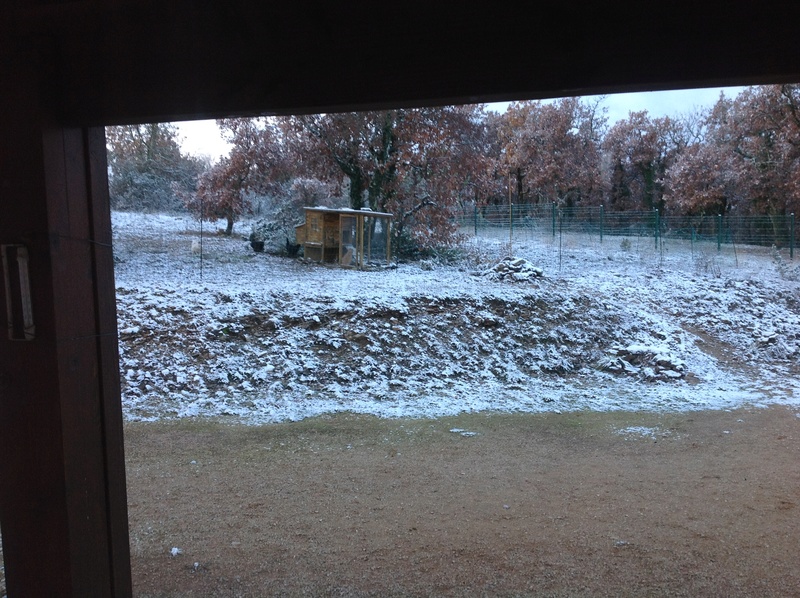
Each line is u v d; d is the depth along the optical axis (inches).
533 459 239.5
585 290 558.9
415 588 135.4
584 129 1008.9
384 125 712.4
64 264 82.6
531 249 785.6
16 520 83.2
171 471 219.3
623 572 143.3
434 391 357.4
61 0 80.3
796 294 592.7
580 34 69.4
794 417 316.2
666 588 135.6
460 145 741.9
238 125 748.6
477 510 184.2
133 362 349.7
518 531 167.9
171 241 714.2
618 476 218.4
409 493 199.0
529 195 1033.5
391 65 74.6
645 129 1012.5
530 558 150.7
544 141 987.3
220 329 390.9
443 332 429.7
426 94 74.2
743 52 66.0
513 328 447.2
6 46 78.9
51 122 80.5
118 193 900.6
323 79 76.6
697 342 478.6
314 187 809.5
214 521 173.9
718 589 135.2
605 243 848.9
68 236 83.4
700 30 66.7
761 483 210.7
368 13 74.2
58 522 82.0
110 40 81.2
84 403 86.3
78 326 85.1
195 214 829.2
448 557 151.3
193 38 79.5
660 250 795.4
